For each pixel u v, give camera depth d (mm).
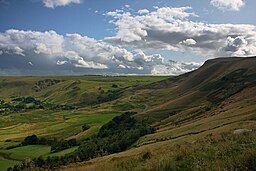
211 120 90562
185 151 18344
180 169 14609
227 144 18078
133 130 132625
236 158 13258
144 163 18359
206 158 15625
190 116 154125
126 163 20891
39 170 33750
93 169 22156
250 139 20000
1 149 191500
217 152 15969
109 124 198750
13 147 197500
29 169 34469
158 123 168000
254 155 12797
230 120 72688
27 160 119875
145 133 128125
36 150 178250
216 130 52719
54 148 173500
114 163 22609
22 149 184375
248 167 12297
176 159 17109
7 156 164000
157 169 15453
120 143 122688
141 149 66500
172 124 147250
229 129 44125
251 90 154500
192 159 15625
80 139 188375
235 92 193500
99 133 186750
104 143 134750
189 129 90500
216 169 12562
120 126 187750
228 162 13086
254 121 50219
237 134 25484
